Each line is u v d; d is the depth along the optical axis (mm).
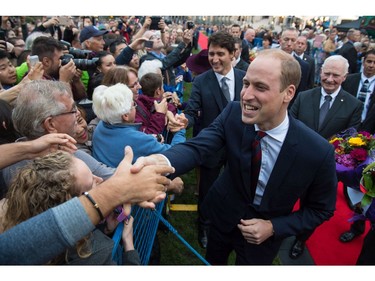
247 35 9008
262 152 1617
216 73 2975
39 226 851
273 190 1627
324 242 3154
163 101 2570
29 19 10125
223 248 2041
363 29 12711
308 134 1578
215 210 1919
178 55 4465
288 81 1374
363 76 4199
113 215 1404
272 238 1802
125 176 1024
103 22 12820
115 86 1993
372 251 2182
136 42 3885
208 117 3014
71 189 1047
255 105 1398
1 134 1689
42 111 1565
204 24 32031
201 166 2881
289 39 4719
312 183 1646
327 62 3033
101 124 2059
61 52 2838
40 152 1423
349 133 2703
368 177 1941
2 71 2977
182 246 3059
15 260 839
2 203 1227
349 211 3570
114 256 1321
